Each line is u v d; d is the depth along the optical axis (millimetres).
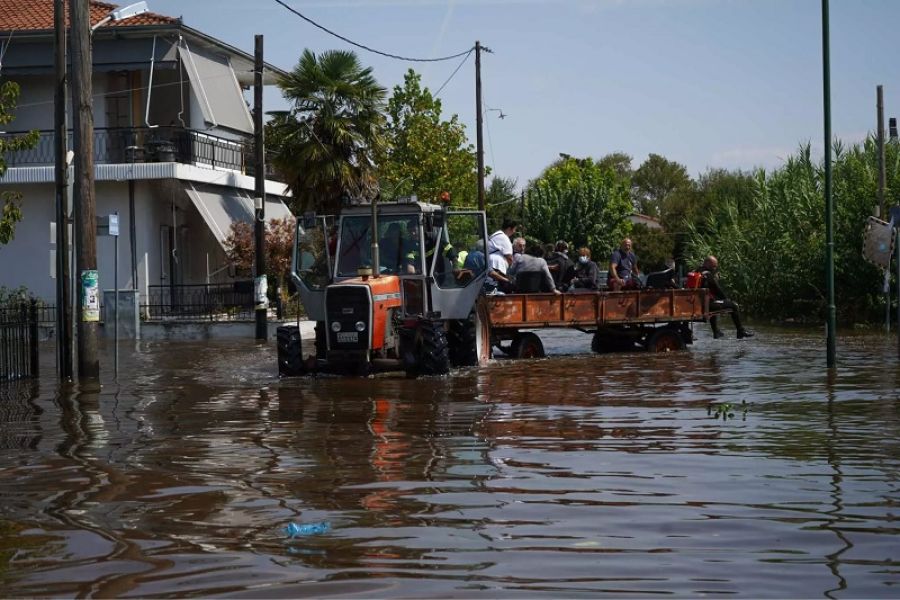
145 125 32438
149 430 10859
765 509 6828
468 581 5301
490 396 13359
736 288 36188
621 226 69688
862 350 20438
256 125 27656
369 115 34969
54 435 10617
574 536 6188
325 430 10555
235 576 5410
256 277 27375
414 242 17109
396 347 16375
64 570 5559
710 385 14391
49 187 31953
